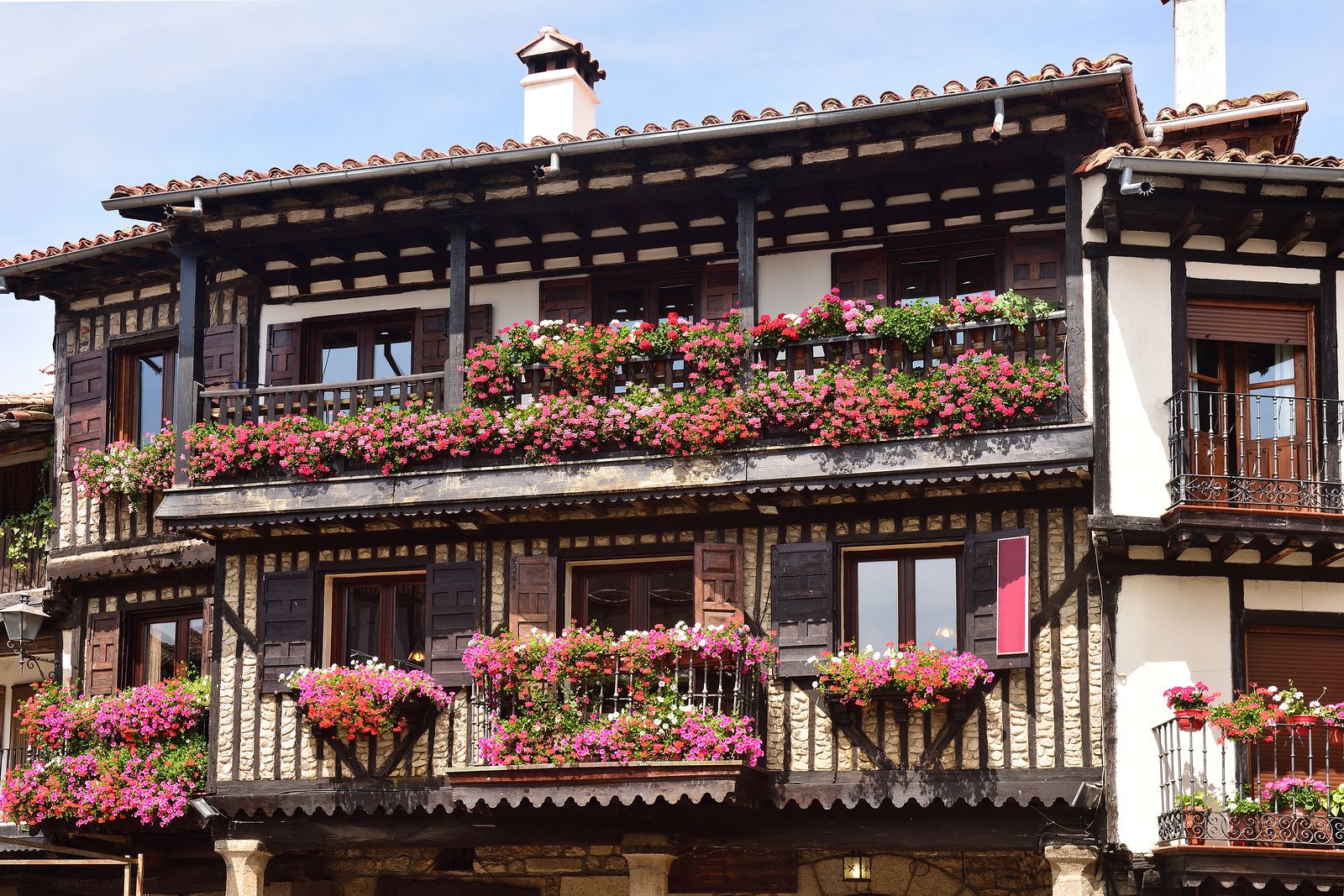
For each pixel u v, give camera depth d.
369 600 20.83
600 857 21.14
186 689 21.22
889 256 20.44
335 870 21.91
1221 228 18.22
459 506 19.66
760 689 18.91
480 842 19.66
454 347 20.25
